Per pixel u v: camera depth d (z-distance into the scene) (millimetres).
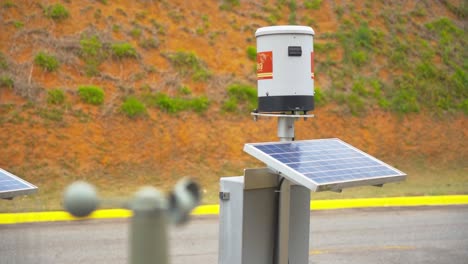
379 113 19125
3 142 14453
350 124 18438
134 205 3219
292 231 5273
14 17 16969
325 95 18844
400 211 13336
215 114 16938
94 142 15102
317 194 14359
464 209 13742
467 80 21688
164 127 16047
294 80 5711
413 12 23219
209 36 18891
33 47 16531
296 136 17375
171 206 3250
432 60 21781
